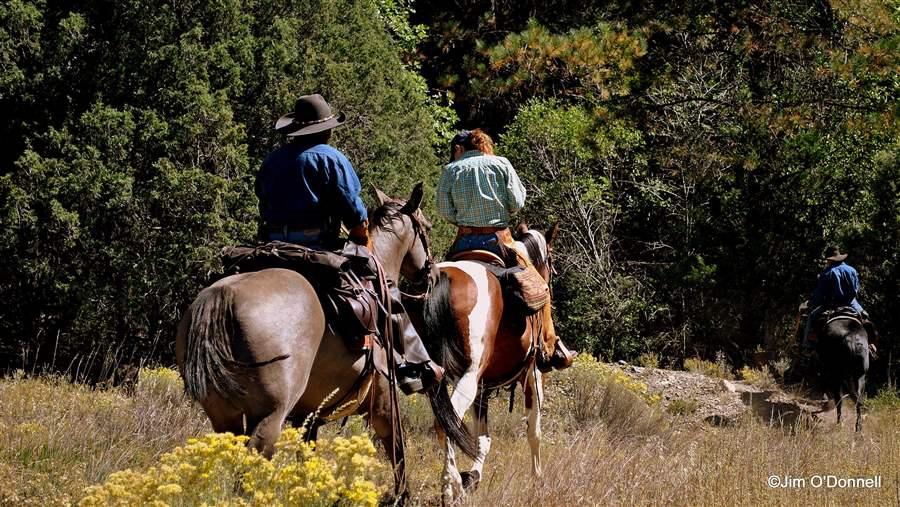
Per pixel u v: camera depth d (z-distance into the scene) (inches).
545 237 370.0
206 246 481.7
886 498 329.7
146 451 325.1
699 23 834.8
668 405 594.2
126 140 477.7
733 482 320.5
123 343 498.0
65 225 464.4
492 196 318.3
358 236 260.7
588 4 1063.6
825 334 609.0
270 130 531.5
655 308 860.0
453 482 284.8
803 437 456.4
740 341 862.5
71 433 317.7
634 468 323.6
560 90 1033.5
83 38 499.8
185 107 491.8
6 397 362.6
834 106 780.0
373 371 255.9
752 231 845.2
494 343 302.7
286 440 200.1
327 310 241.8
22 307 488.4
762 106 792.3
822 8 781.9
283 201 255.4
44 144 488.7
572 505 281.0
